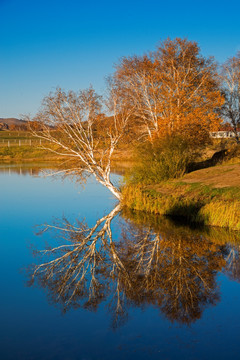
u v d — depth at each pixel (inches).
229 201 672.4
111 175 1409.9
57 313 322.7
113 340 274.2
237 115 1596.9
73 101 780.0
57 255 494.6
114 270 431.8
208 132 1264.8
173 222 658.8
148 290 370.0
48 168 1809.8
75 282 396.2
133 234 588.4
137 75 1350.9
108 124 839.1
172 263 448.8
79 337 279.7
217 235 567.5
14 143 3051.2
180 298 348.5
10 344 270.5
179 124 1197.1
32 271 431.5
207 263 445.1
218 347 261.6
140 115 1337.4
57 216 737.6
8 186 1210.6
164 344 267.1
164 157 983.6
